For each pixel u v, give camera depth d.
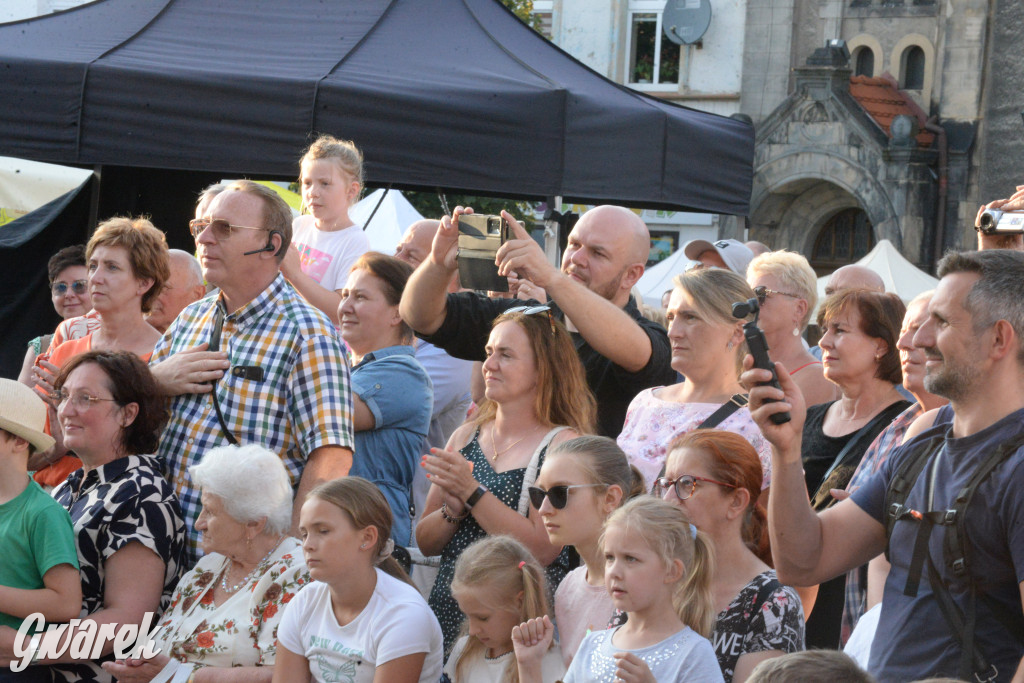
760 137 34.25
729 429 6.39
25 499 6.77
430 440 9.45
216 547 6.50
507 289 7.22
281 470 6.61
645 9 36.38
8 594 6.50
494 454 6.93
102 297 8.30
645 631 5.23
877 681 4.45
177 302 9.48
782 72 34.75
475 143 10.89
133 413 6.98
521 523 6.50
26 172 13.46
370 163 10.90
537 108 10.88
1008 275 4.54
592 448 6.12
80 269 10.59
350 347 8.29
